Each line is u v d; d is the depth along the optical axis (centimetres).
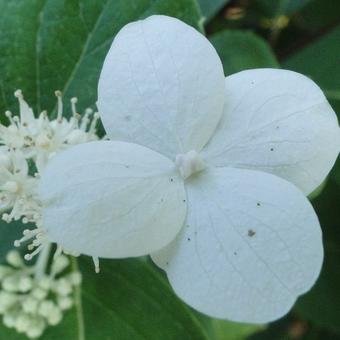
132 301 12
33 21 13
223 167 10
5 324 11
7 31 13
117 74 10
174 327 12
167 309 12
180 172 10
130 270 12
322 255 10
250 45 15
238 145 10
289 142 10
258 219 10
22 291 11
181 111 10
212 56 10
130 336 12
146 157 10
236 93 11
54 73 13
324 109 10
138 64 10
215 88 10
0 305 11
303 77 10
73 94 13
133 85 10
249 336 19
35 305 11
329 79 16
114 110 10
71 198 10
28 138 11
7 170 11
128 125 10
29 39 13
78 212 10
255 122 10
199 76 10
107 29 13
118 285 12
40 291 11
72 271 12
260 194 10
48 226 10
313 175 10
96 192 10
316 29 18
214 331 14
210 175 10
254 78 11
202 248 10
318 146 10
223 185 10
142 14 13
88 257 12
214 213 10
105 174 10
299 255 10
